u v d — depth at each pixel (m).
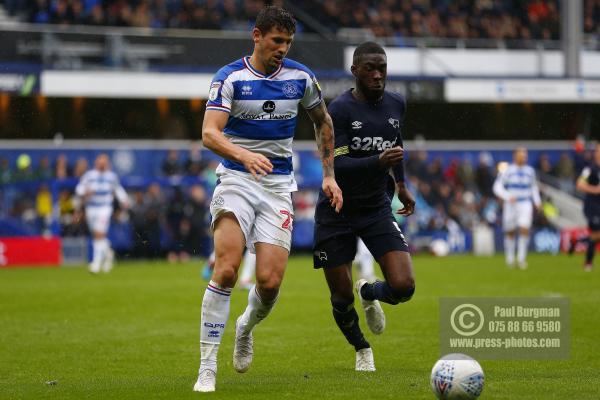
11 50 68.69
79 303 38.47
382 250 20.88
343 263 21.36
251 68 18.25
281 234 18.42
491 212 80.38
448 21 89.50
